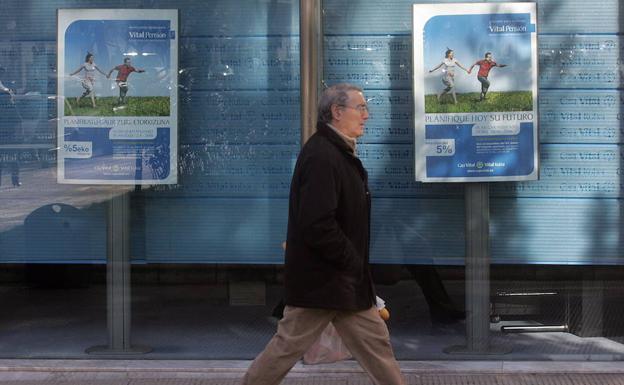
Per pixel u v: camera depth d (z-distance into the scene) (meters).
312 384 6.16
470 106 6.59
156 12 6.71
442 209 6.72
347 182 4.56
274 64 6.73
